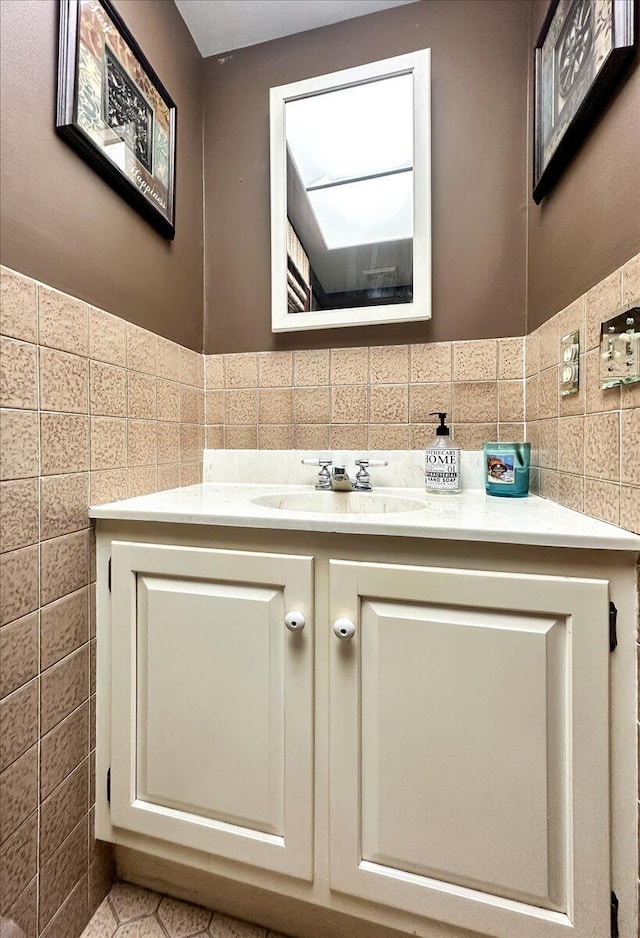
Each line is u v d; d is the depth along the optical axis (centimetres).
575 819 61
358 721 70
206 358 129
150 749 80
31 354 69
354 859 70
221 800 76
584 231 77
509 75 108
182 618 78
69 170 78
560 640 62
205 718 77
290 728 72
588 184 75
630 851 60
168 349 110
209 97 128
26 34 68
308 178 119
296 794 72
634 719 60
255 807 74
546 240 95
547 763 62
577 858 61
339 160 117
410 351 115
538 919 62
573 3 79
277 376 124
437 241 113
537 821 62
